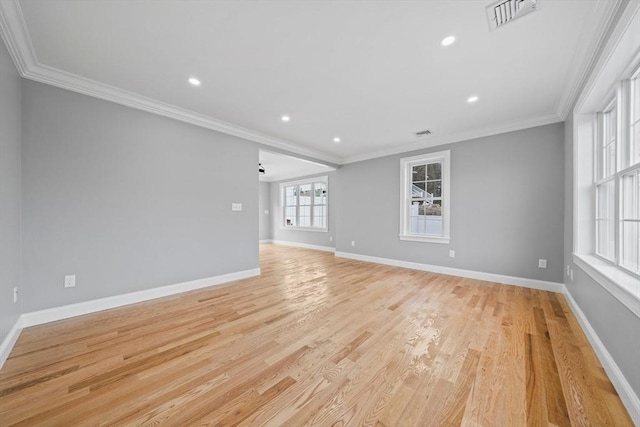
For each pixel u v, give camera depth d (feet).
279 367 5.50
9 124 6.39
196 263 11.32
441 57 7.00
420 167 15.55
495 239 12.39
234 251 12.76
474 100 9.55
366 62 7.26
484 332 7.09
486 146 12.64
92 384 4.94
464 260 13.38
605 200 7.54
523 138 11.61
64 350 6.16
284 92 9.09
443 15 5.49
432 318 8.06
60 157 8.00
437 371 5.36
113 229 9.05
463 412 4.25
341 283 12.17
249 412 4.25
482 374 5.25
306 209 25.63
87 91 8.43
